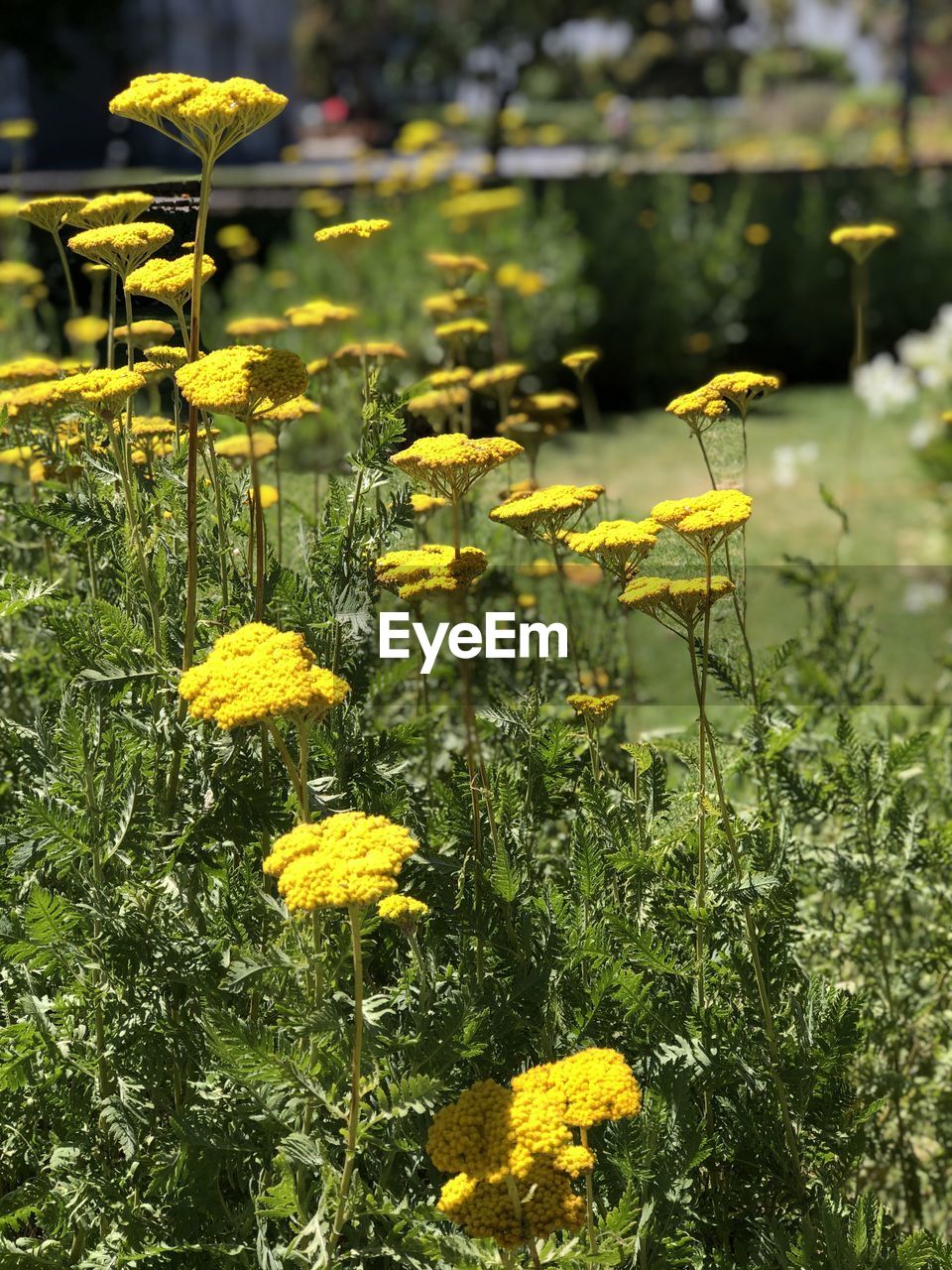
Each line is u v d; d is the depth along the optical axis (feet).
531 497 6.22
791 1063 5.97
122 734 6.13
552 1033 5.98
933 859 7.73
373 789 6.51
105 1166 5.77
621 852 6.04
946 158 53.88
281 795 5.98
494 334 30.63
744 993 6.05
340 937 5.47
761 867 6.10
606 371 39.47
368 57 124.26
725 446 6.75
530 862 6.52
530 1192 4.62
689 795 6.30
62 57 43.93
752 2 137.08
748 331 43.96
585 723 6.56
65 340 19.29
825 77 137.28
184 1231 5.55
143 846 6.01
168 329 7.79
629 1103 4.66
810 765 8.90
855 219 44.50
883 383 27.66
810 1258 5.60
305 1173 5.41
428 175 33.63
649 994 6.01
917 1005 8.18
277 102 5.36
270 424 8.00
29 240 18.95
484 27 98.89
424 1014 5.35
